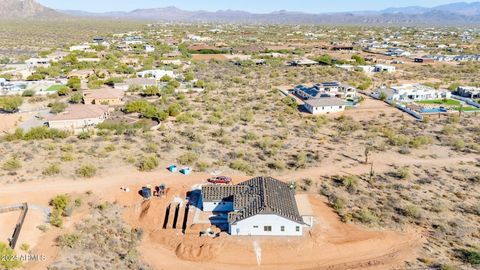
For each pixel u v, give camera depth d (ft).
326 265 131.95
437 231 146.92
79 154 210.79
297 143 238.27
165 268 131.64
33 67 498.69
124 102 332.19
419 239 143.13
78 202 162.30
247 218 142.51
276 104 328.29
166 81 422.00
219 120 278.67
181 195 172.14
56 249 135.64
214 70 497.05
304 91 356.18
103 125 257.96
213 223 152.46
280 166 199.41
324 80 437.58
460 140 237.66
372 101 349.41
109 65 492.54
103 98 325.21
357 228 149.79
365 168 201.67
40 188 173.88
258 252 137.28
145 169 193.67
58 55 583.99
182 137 242.37
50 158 204.64
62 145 223.51
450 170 199.31
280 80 433.48
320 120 283.18
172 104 317.83
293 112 303.27
